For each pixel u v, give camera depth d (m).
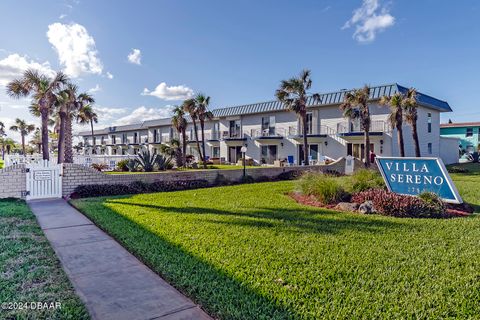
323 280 3.57
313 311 2.90
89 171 10.76
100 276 3.82
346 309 2.92
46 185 9.98
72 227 6.24
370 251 4.54
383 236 5.31
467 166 24.62
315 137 25.33
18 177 9.65
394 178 8.66
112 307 3.06
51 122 34.78
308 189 9.55
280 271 3.83
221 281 3.57
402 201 7.14
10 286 3.46
